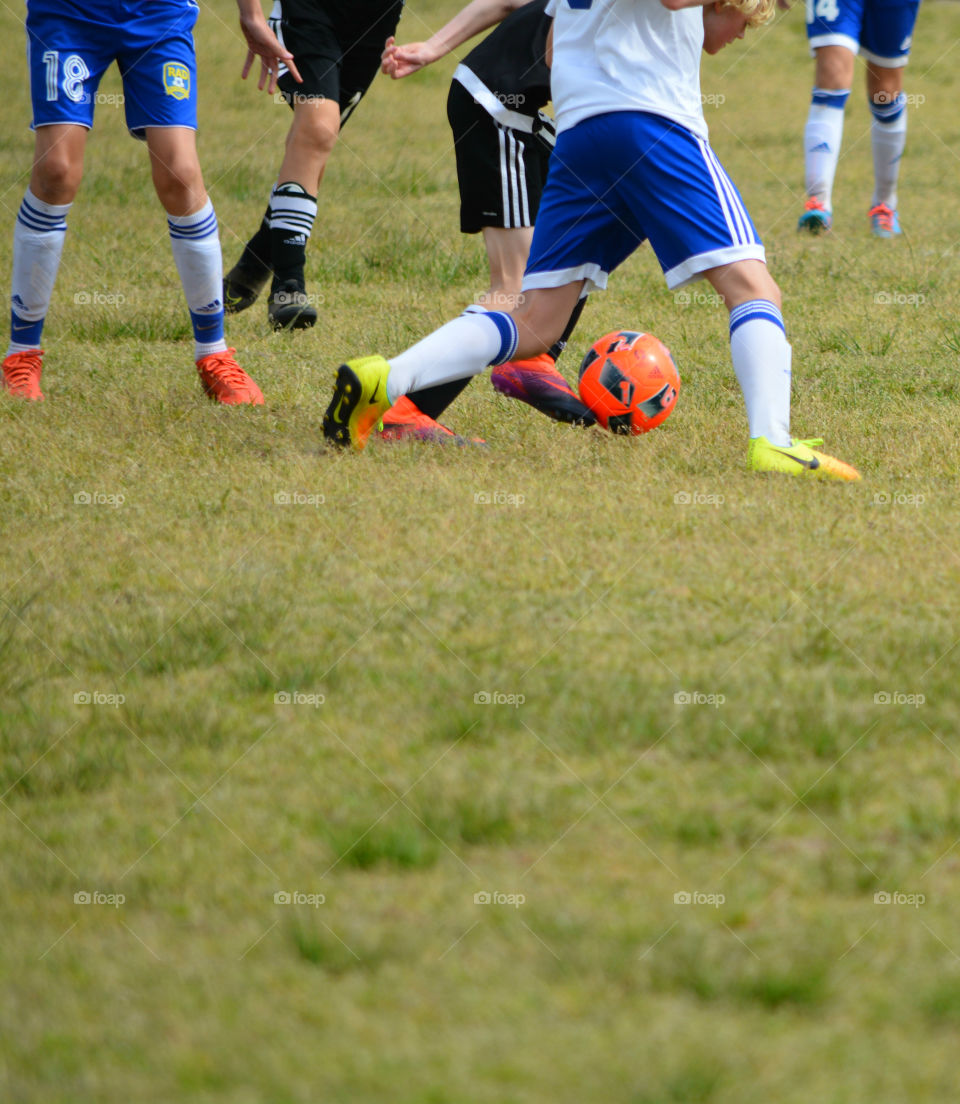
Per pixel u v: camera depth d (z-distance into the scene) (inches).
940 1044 233.3
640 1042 233.3
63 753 343.9
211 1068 227.8
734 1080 223.1
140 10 681.0
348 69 902.4
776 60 2401.6
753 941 263.1
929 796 312.7
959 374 750.5
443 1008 244.2
